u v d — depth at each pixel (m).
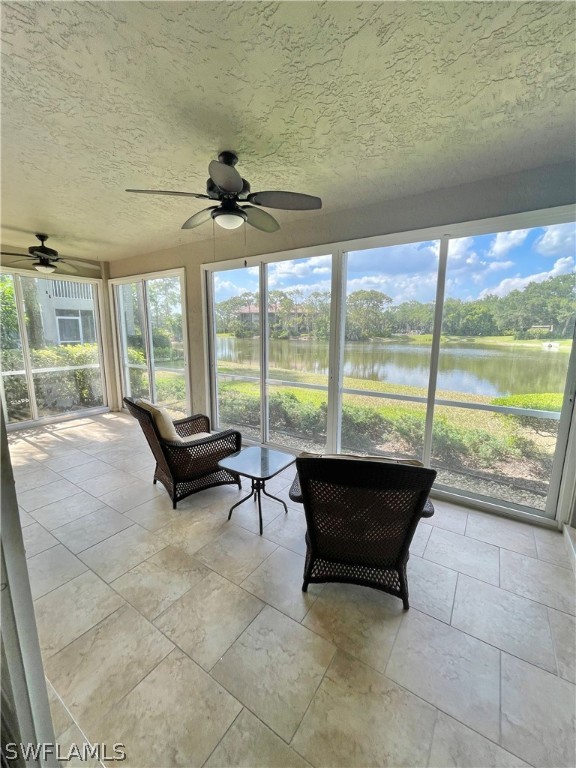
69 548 2.28
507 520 2.65
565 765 1.15
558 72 1.48
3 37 1.29
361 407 3.44
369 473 1.54
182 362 5.05
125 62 1.43
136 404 2.85
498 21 1.23
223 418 4.72
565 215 2.30
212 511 2.77
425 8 1.19
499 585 1.97
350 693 1.37
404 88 1.59
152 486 3.22
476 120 1.85
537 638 1.63
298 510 2.81
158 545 2.32
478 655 1.54
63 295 5.40
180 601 1.83
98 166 2.38
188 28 1.26
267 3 1.17
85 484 3.25
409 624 1.70
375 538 1.75
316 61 1.43
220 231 3.98
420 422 3.12
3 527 0.66
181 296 4.75
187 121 1.86
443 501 2.94
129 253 5.17
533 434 2.62
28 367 5.06
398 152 2.19
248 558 2.19
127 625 1.68
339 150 2.17
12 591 0.69
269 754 1.17
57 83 1.55
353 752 1.18
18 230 3.97
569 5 1.16
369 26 1.26
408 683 1.41
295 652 1.54
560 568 2.12
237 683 1.40
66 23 1.23
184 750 1.18
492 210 2.55
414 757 1.17
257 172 2.48
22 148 2.14
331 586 1.96
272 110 1.76
